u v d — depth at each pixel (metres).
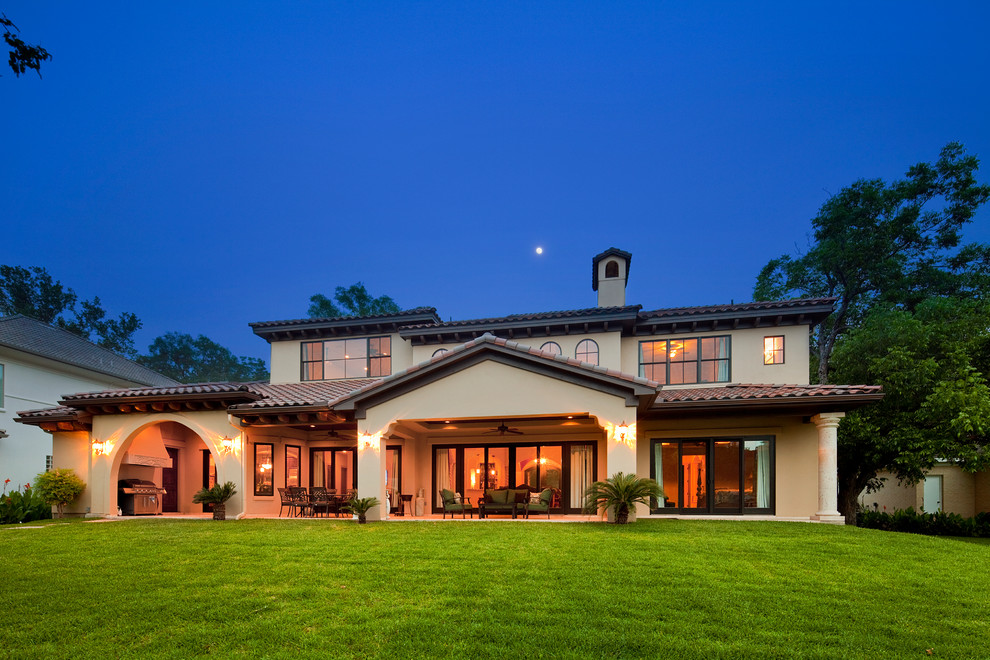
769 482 18.06
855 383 24.34
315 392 20.88
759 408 17.36
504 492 19.17
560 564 10.15
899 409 21.58
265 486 20.00
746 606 7.91
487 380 16.94
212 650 6.54
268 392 20.95
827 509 16.36
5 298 59.97
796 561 10.52
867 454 21.17
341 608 7.86
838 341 35.62
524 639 6.76
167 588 8.91
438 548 11.59
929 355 22.34
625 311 20.97
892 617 7.56
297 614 7.63
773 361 20.61
